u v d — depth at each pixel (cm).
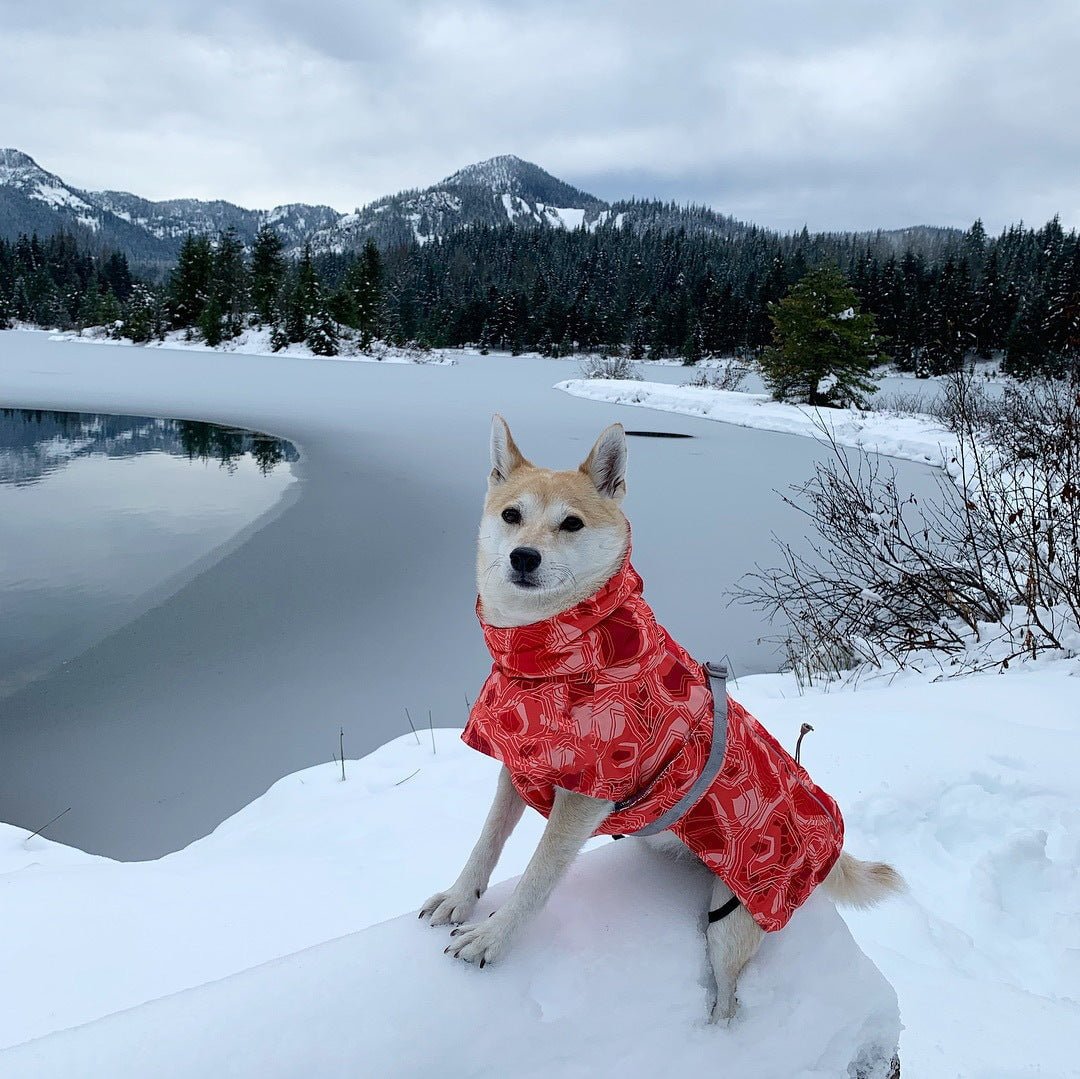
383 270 6925
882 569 1004
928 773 444
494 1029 189
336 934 309
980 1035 285
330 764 555
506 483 310
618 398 3653
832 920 256
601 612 237
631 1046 198
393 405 3112
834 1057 224
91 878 355
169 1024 171
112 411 2666
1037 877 377
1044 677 596
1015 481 799
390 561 1124
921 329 6162
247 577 1041
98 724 666
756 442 2381
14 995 268
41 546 1153
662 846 272
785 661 836
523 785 250
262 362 5134
